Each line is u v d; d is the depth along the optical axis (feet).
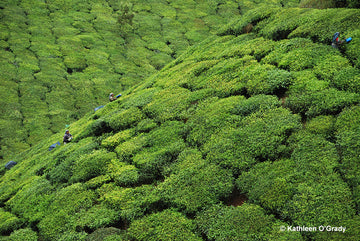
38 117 162.20
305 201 33.01
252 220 34.45
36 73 192.85
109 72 210.59
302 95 49.16
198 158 48.93
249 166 42.60
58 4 276.62
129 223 43.68
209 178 43.45
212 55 90.63
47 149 99.66
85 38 239.71
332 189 32.86
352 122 39.29
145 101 79.92
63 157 71.87
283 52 65.77
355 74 47.62
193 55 104.12
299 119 46.03
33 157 98.02
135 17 284.20
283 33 76.28
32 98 172.86
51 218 49.93
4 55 197.47
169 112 68.13
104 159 60.70
